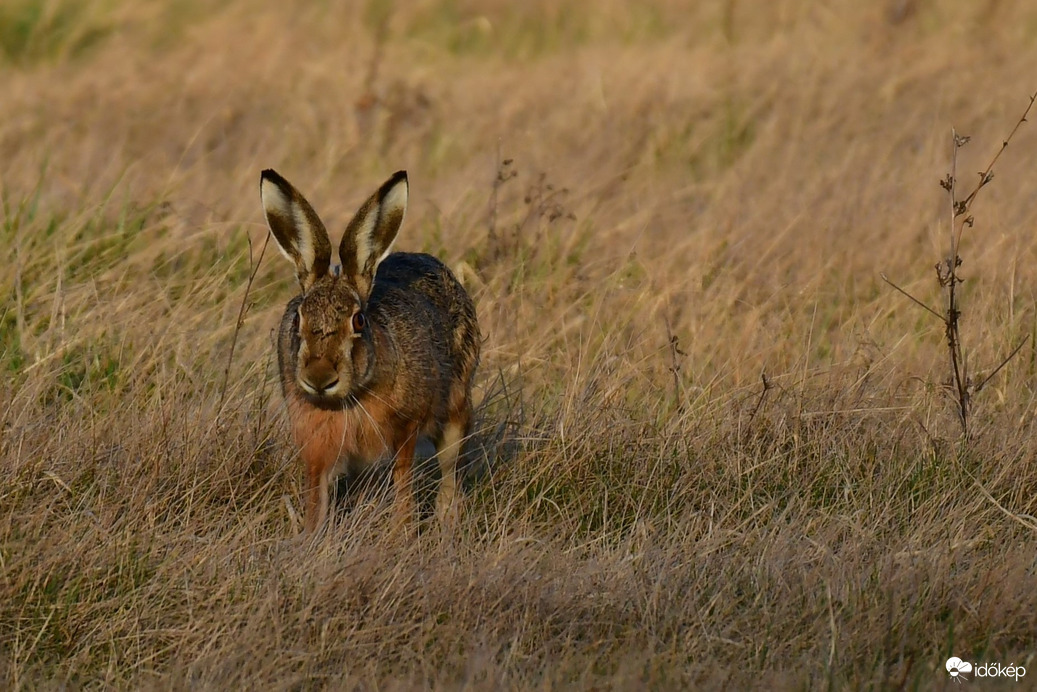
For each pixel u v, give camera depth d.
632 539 14.70
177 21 45.31
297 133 32.06
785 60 37.59
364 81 36.00
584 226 24.44
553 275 22.22
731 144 31.86
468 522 15.22
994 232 23.84
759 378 18.55
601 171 28.80
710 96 34.06
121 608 12.80
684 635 12.72
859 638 12.57
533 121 32.97
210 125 33.22
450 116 34.03
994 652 12.56
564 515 15.60
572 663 12.26
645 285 21.78
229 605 12.80
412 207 26.28
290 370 15.31
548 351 19.97
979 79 34.56
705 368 19.34
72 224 21.95
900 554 13.96
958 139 19.17
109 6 44.78
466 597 13.02
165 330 19.09
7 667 12.18
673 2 46.12
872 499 15.61
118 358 18.33
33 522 13.90
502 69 40.53
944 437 17.03
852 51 38.56
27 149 30.52
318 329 14.62
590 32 45.44
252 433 16.64
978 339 19.62
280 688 11.80
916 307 21.44
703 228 24.28
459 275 22.33
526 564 13.84
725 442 16.88
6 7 44.16
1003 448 16.61
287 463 16.09
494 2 47.12
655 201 26.14
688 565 13.95
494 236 22.67
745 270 22.84
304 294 15.45
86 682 12.22
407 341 15.81
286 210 15.64
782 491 16.08
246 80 37.22
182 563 13.48
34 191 24.36
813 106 33.25
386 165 30.72
